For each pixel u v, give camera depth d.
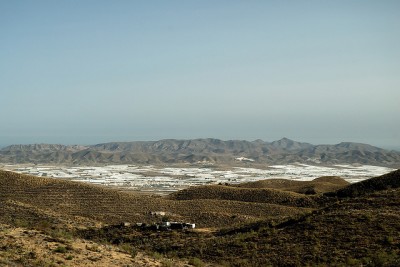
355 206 43.91
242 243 38.12
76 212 71.25
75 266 23.41
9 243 25.81
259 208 75.19
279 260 32.53
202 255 36.62
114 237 47.69
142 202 79.75
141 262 27.36
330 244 34.19
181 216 68.56
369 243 33.06
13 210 59.44
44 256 24.14
